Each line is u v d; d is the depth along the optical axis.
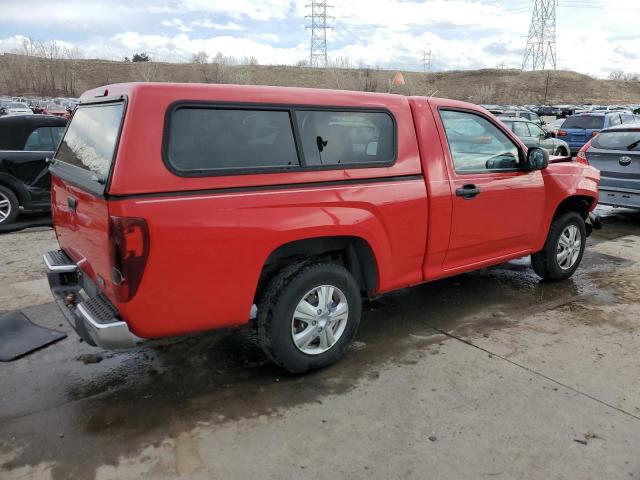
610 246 7.05
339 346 3.61
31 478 2.57
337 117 3.44
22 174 7.60
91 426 2.98
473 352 3.88
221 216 2.89
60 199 3.67
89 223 3.00
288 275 3.32
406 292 5.18
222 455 2.74
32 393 3.33
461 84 104.12
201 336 4.16
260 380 3.50
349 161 3.48
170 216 2.74
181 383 3.46
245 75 83.19
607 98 95.81
